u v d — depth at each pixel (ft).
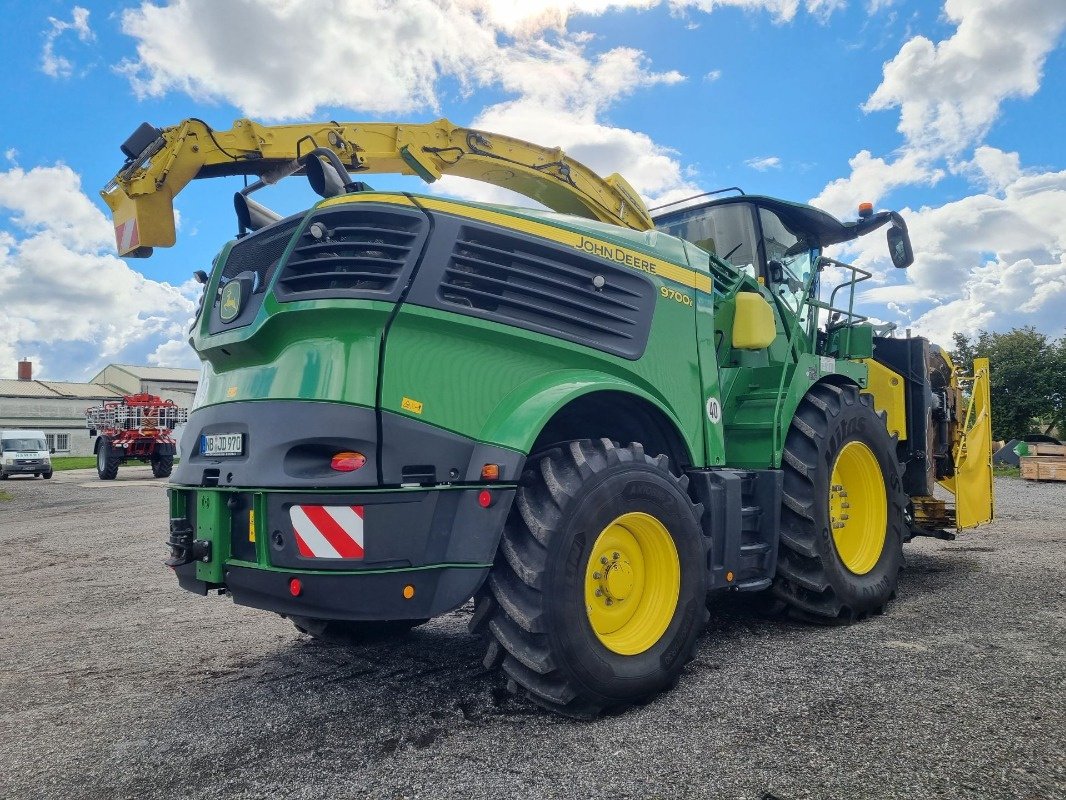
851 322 17.35
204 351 10.53
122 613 16.49
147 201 14.06
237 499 9.39
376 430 8.58
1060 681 9.64
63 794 7.52
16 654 13.29
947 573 17.61
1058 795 6.75
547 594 8.70
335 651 12.39
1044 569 17.79
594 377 10.24
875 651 11.31
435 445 8.84
